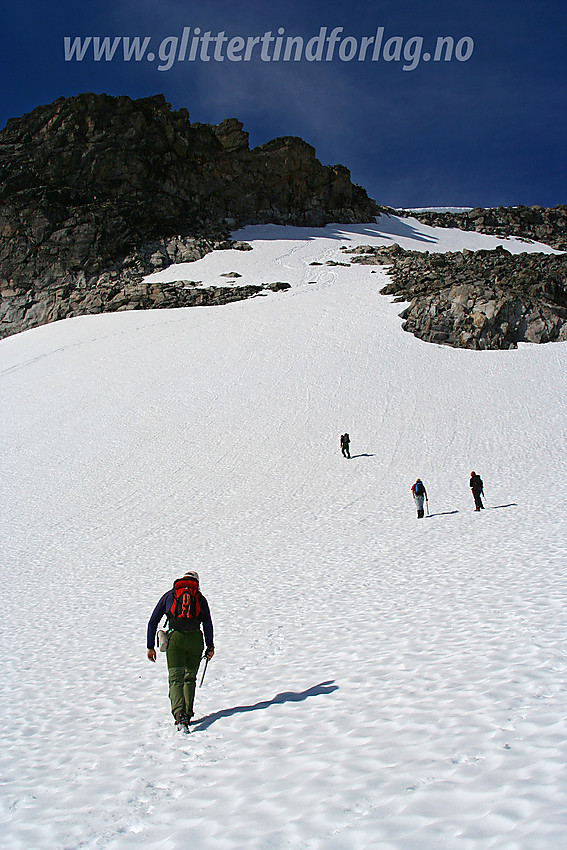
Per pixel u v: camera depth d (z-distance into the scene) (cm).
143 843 389
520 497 2105
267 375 4531
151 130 9312
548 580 996
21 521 2567
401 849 317
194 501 2675
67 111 9162
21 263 8012
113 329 6100
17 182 8531
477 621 830
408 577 1266
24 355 5731
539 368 4406
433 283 6025
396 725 511
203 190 9719
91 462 3334
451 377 4334
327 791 408
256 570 1591
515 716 474
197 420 3872
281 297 6562
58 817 451
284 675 760
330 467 3016
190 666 661
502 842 302
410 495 2433
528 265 6806
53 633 1254
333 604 1138
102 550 2108
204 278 7475
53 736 678
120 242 8175
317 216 10831
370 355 4769
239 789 444
